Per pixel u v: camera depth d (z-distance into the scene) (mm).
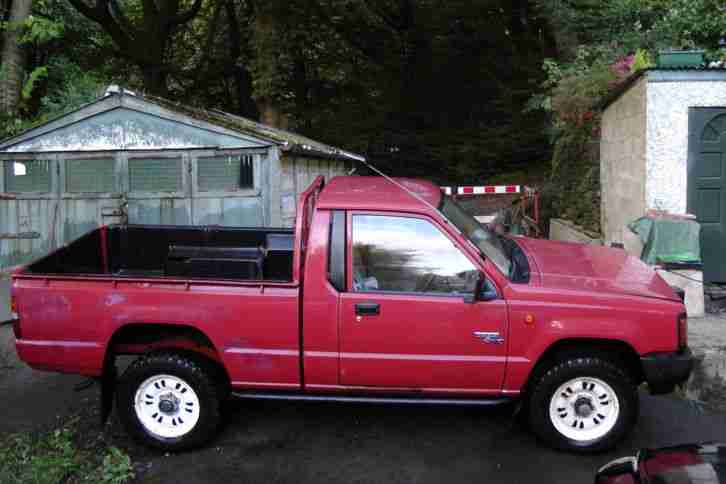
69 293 4848
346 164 12492
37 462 4449
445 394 4754
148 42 19156
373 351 4688
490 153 18188
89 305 4832
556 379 4684
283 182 8500
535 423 4770
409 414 5543
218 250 5852
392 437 5121
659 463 3115
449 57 20531
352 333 4676
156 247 6449
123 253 6441
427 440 5062
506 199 15789
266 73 16484
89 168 8586
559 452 4801
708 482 2875
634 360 4809
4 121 9984
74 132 8547
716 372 6152
